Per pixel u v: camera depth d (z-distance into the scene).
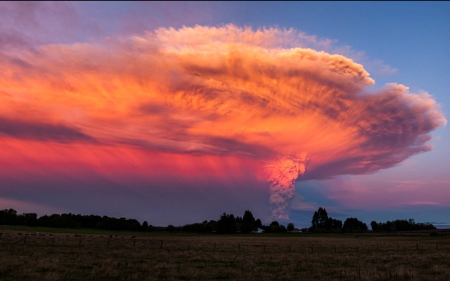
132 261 28.03
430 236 104.06
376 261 31.41
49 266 22.64
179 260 30.16
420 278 21.14
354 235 123.56
